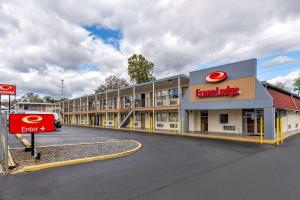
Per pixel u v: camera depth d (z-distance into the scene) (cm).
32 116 823
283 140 1536
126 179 615
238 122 1892
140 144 1309
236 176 648
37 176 643
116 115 3441
